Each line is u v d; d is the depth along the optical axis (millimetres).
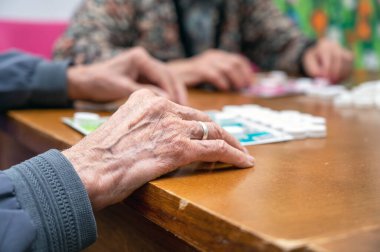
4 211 419
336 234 316
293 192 403
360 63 2359
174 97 872
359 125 721
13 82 812
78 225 437
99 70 844
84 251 618
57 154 464
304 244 304
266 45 1554
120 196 457
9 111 825
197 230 372
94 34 1117
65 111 819
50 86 822
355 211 359
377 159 520
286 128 629
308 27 2156
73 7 1848
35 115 780
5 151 851
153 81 885
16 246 410
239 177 447
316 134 630
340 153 544
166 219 414
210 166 483
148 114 483
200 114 510
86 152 469
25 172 445
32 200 430
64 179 443
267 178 445
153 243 462
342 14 2287
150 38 1296
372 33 2414
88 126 661
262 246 315
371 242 307
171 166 456
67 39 1096
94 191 451
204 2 1371
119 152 464
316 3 2180
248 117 701
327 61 1318
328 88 1104
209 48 1373
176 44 1344
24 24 1284
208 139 487
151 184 437
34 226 421
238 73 1083
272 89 1089
